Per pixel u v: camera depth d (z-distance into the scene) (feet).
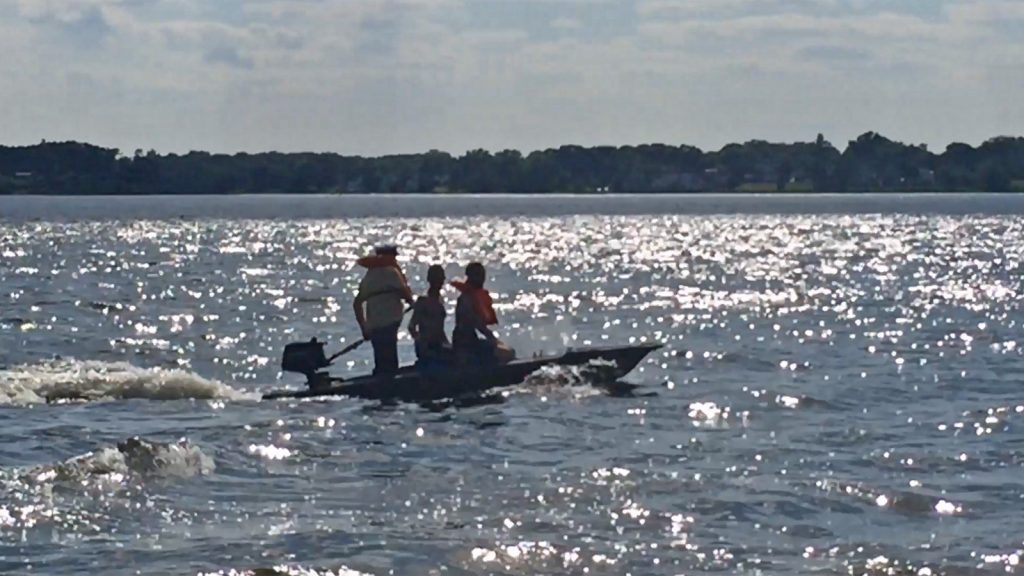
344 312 216.54
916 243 460.96
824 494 84.99
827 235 533.14
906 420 112.68
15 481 85.71
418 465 93.76
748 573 69.56
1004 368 146.41
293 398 123.44
